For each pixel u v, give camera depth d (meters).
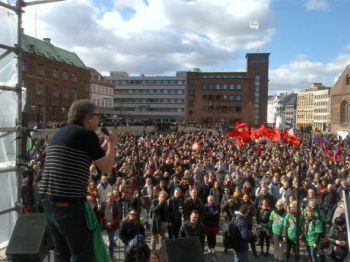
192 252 4.75
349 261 3.89
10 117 5.18
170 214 11.92
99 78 122.12
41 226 4.04
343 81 89.62
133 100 148.50
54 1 5.02
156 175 15.99
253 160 23.16
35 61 73.31
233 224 10.33
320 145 33.25
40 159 15.43
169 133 54.47
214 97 128.88
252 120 129.50
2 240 5.15
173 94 145.88
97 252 3.32
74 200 3.19
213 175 15.70
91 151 3.26
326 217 12.88
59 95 81.94
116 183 13.44
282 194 14.87
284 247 11.56
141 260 8.51
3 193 5.17
